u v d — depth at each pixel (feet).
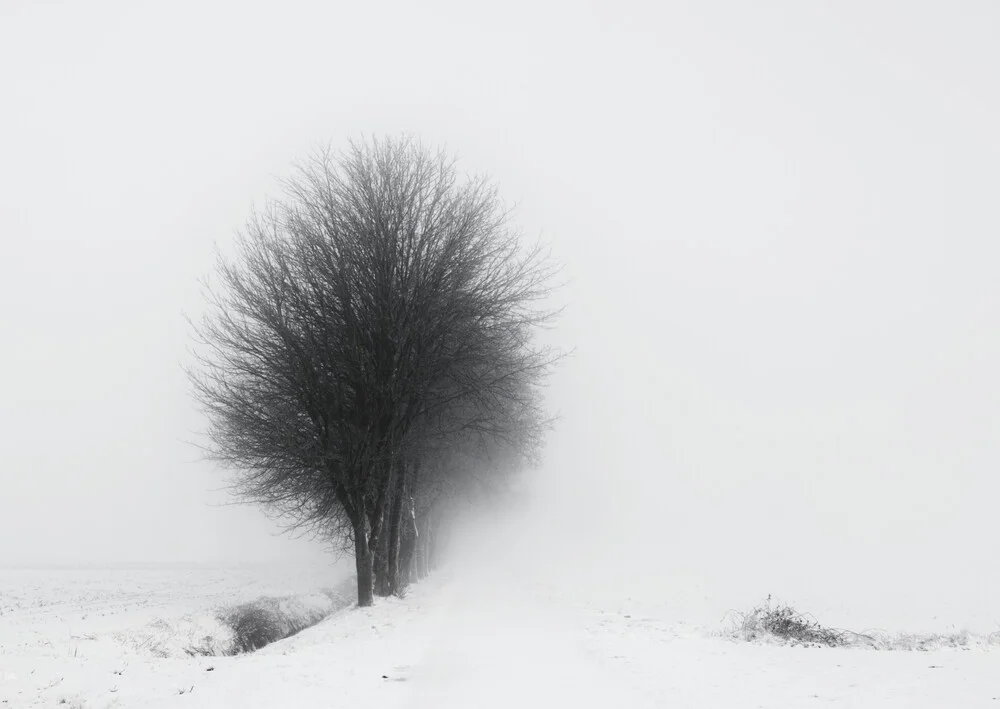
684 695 30.91
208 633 70.64
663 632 54.19
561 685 33.76
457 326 86.02
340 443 81.30
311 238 83.82
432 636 52.85
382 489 85.30
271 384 81.20
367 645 49.90
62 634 60.90
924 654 42.57
